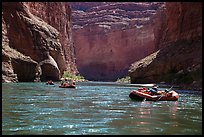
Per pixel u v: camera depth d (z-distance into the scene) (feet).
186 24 127.44
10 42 114.11
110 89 87.81
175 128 26.58
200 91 77.97
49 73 128.67
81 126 26.86
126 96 60.80
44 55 128.36
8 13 115.55
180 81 100.53
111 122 29.07
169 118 32.27
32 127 25.94
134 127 26.71
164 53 127.24
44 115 32.42
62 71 148.36
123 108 40.45
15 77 101.71
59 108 38.50
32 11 144.25
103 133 24.09
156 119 31.37
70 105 42.34
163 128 26.48
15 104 41.45
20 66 106.63
